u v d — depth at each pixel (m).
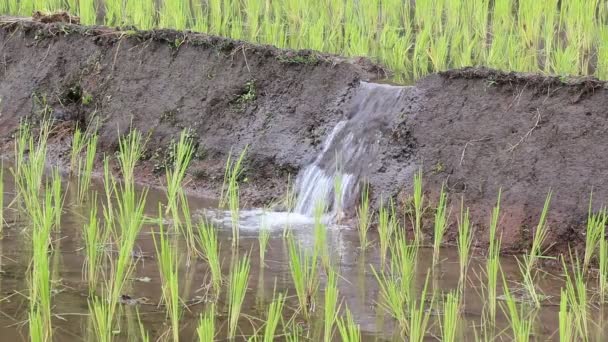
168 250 7.38
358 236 9.82
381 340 6.83
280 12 14.34
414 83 11.51
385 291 7.61
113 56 13.76
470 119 10.28
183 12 14.80
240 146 11.96
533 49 11.92
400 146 10.61
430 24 12.91
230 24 14.16
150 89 13.15
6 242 9.05
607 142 9.34
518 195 9.57
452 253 9.30
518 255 9.21
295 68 12.15
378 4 14.02
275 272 8.41
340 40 13.23
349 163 10.93
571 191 9.31
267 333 6.16
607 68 11.01
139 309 7.35
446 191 10.03
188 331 6.91
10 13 16.17
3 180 11.79
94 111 13.51
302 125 11.72
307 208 10.91
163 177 12.25
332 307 6.60
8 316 7.06
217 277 7.75
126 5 15.18
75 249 8.85
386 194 10.38
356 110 11.37
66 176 12.34
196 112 12.55
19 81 14.44
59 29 14.48
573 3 12.23
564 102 9.74
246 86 12.34
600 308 7.72
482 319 7.31
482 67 10.52
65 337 6.70
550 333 7.06
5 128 13.98
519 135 9.87
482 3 13.12
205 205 11.14
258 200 11.26
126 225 8.73
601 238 8.20
